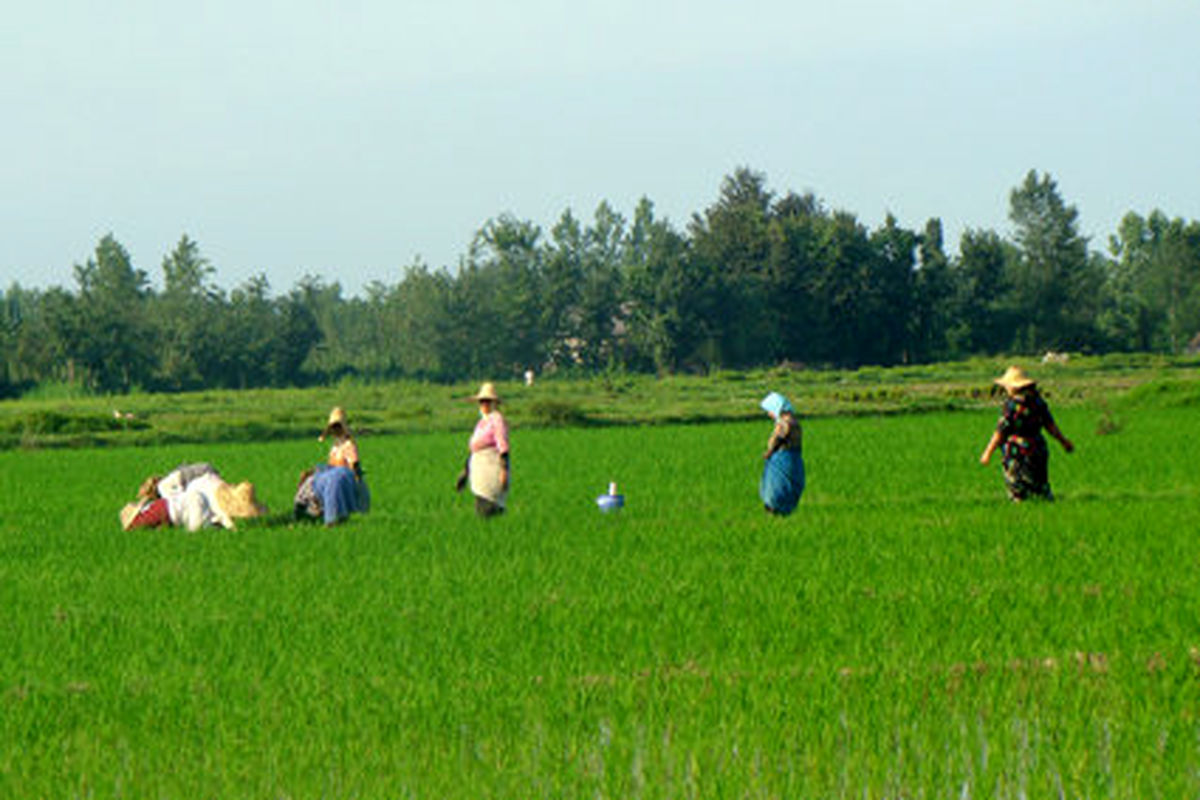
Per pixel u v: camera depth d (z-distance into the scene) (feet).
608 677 81.87
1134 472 214.28
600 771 65.26
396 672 84.48
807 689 77.15
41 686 82.99
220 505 172.45
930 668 80.94
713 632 92.94
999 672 79.00
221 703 77.71
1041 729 68.90
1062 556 121.19
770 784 62.90
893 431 366.84
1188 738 67.10
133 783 64.69
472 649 90.02
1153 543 126.41
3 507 211.61
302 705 76.79
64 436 446.19
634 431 426.92
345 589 115.75
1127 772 62.59
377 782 63.52
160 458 352.28
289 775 65.26
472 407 643.86
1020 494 169.27
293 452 369.50
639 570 122.11
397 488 234.99
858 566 119.96
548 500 201.36
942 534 138.10
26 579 125.80
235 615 104.17
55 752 69.51
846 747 67.67
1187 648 82.79
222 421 518.78
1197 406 435.12
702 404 617.21
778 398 168.66
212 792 63.46
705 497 201.57
